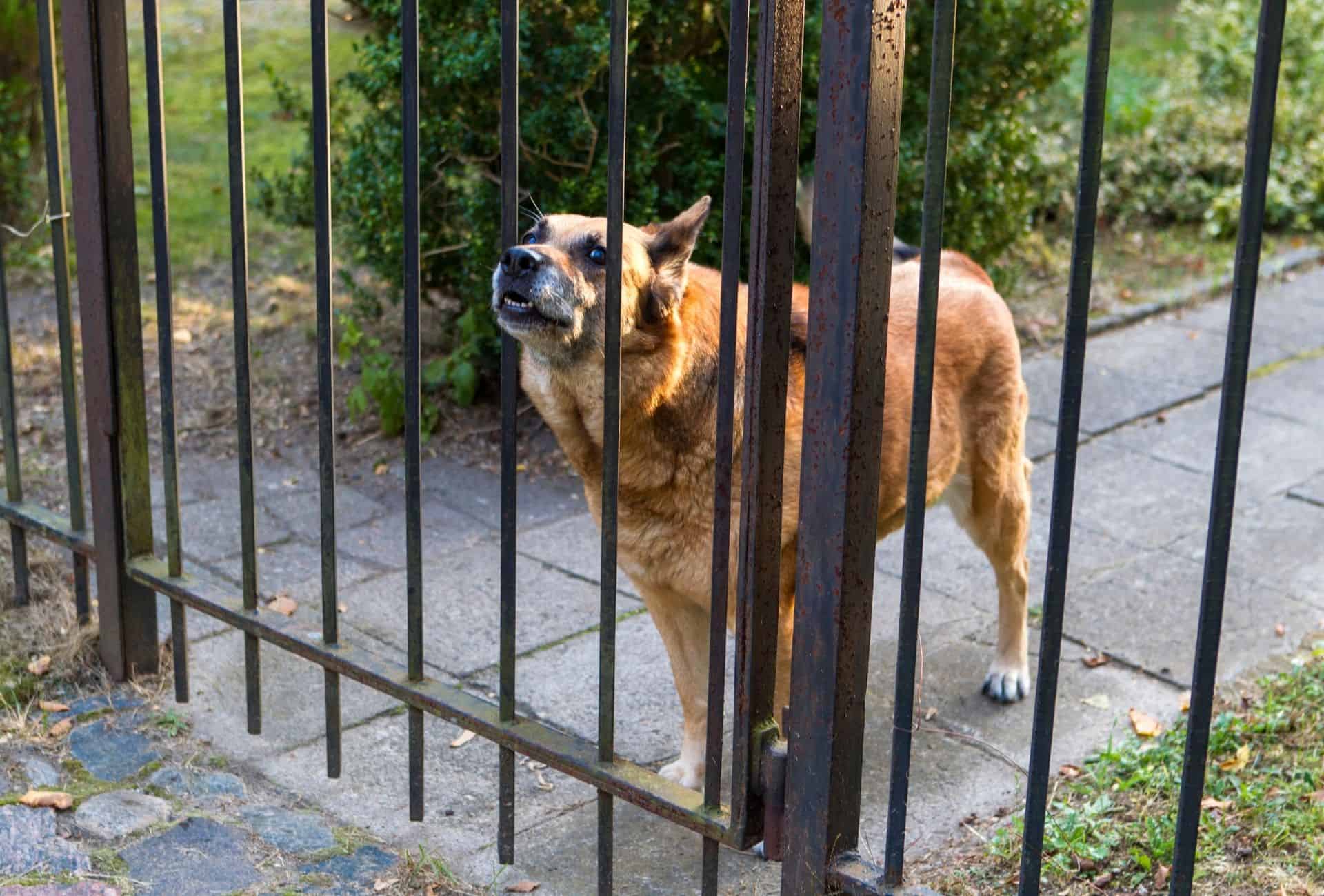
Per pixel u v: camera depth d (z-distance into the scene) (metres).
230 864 2.88
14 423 3.81
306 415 5.80
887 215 2.03
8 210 7.38
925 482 2.11
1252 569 4.63
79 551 3.63
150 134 3.02
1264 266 8.05
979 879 2.93
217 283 7.07
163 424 3.27
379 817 3.15
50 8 3.26
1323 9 10.17
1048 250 7.90
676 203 5.32
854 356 2.05
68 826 2.97
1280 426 5.96
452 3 5.01
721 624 2.33
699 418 2.96
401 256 5.51
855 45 1.94
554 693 3.81
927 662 4.03
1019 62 6.14
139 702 3.54
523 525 4.94
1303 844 2.94
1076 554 4.76
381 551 4.69
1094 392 6.26
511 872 2.97
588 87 5.02
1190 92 9.94
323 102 2.67
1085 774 3.38
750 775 2.36
